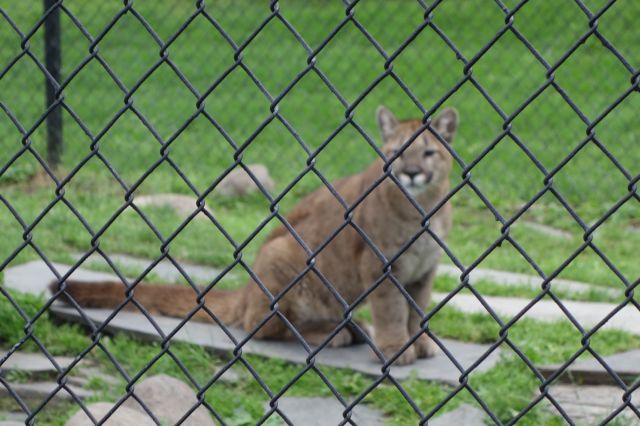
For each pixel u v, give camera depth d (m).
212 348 8.84
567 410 7.50
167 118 19.81
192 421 6.79
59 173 15.04
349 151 18.53
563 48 23.59
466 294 11.12
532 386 7.90
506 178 16.50
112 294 9.53
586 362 8.31
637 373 8.01
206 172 16.47
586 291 11.16
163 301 9.65
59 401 7.51
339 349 9.34
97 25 23.38
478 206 15.16
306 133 19.77
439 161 9.51
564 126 19.69
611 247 13.52
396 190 8.99
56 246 11.84
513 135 4.06
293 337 9.54
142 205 13.80
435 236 4.22
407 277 9.21
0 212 13.04
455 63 23.66
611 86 21.75
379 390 7.98
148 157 17.03
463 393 7.79
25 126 17.42
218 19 25.70
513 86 21.28
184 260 11.99
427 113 4.13
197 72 22.91
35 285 10.38
